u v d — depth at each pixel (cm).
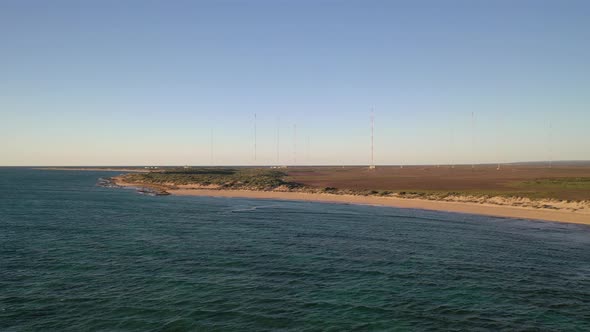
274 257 3203
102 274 2678
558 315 2100
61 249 3378
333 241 3881
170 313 2045
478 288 2506
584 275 2825
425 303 2236
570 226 4909
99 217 5309
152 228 4481
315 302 2222
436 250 3547
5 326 1875
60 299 2217
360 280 2634
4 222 4784
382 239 4019
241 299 2250
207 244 3653
